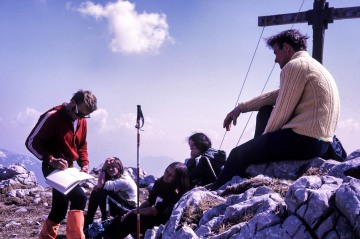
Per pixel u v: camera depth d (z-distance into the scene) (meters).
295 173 5.41
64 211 5.48
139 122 4.90
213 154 7.57
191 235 4.54
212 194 5.38
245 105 6.36
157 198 6.50
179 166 6.34
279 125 5.60
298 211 3.90
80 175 5.26
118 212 7.62
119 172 7.74
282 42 5.84
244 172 5.79
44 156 5.23
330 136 5.48
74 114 5.41
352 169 4.78
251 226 4.09
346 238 3.54
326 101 5.39
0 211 12.27
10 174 15.91
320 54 11.52
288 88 5.44
